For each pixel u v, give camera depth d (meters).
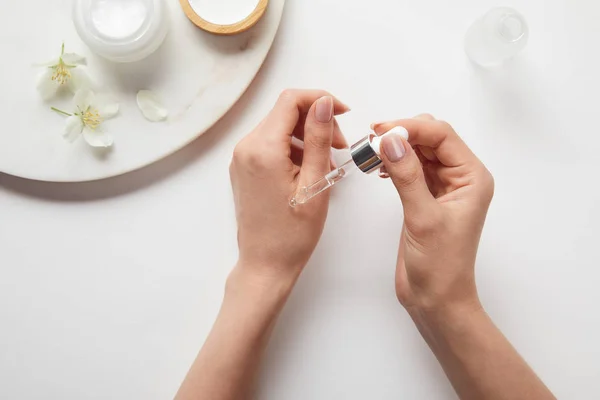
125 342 0.61
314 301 0.62
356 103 0.62
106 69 0.60
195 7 0.59
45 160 0.60
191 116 0.60
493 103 0.62
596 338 0.62
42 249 0.61
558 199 0.62
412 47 0.62
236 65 0.60
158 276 0.62
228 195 0.62
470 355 0.55
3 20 0.59
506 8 0.59
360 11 0.62
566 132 0.62
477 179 0.55
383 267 0.62
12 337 0.61
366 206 0.62
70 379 0.61
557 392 0.62
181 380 0.61
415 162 0.51
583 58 0.62
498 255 0.62
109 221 0.61
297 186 0.56
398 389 0.61
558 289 0.62
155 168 0.61
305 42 0.61
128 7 0.59
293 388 0.61
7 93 0.59
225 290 0.60
